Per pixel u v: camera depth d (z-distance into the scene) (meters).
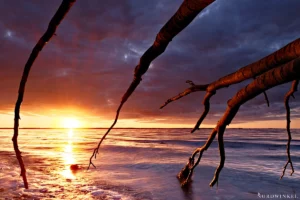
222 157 2.10
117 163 17.42
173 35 1.09
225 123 2.00
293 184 11.45
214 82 2.04
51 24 0.86
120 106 1.55
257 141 43.06
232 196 9.55
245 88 1.59
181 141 44.44
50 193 8.88
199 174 13.39
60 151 26.61
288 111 2.23
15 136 0.87
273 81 1.30
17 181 10.34
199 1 0.86
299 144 35.66
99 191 9.42
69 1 0.81
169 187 10.53
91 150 27.84
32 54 0.89
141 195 9.19
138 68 1.34
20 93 0.89
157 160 19.08
